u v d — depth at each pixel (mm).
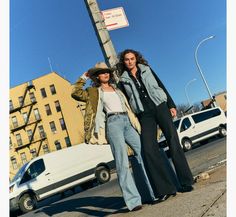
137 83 3854
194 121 18984
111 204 4848
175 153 3750
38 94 56312
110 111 3738
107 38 5156
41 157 14570
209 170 5199
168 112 3820
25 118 56250
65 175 14836
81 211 5125
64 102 55781
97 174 15727
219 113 20297
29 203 13656
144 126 3787
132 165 3941
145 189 3846
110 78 3990
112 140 3668
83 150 15758
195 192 3438
